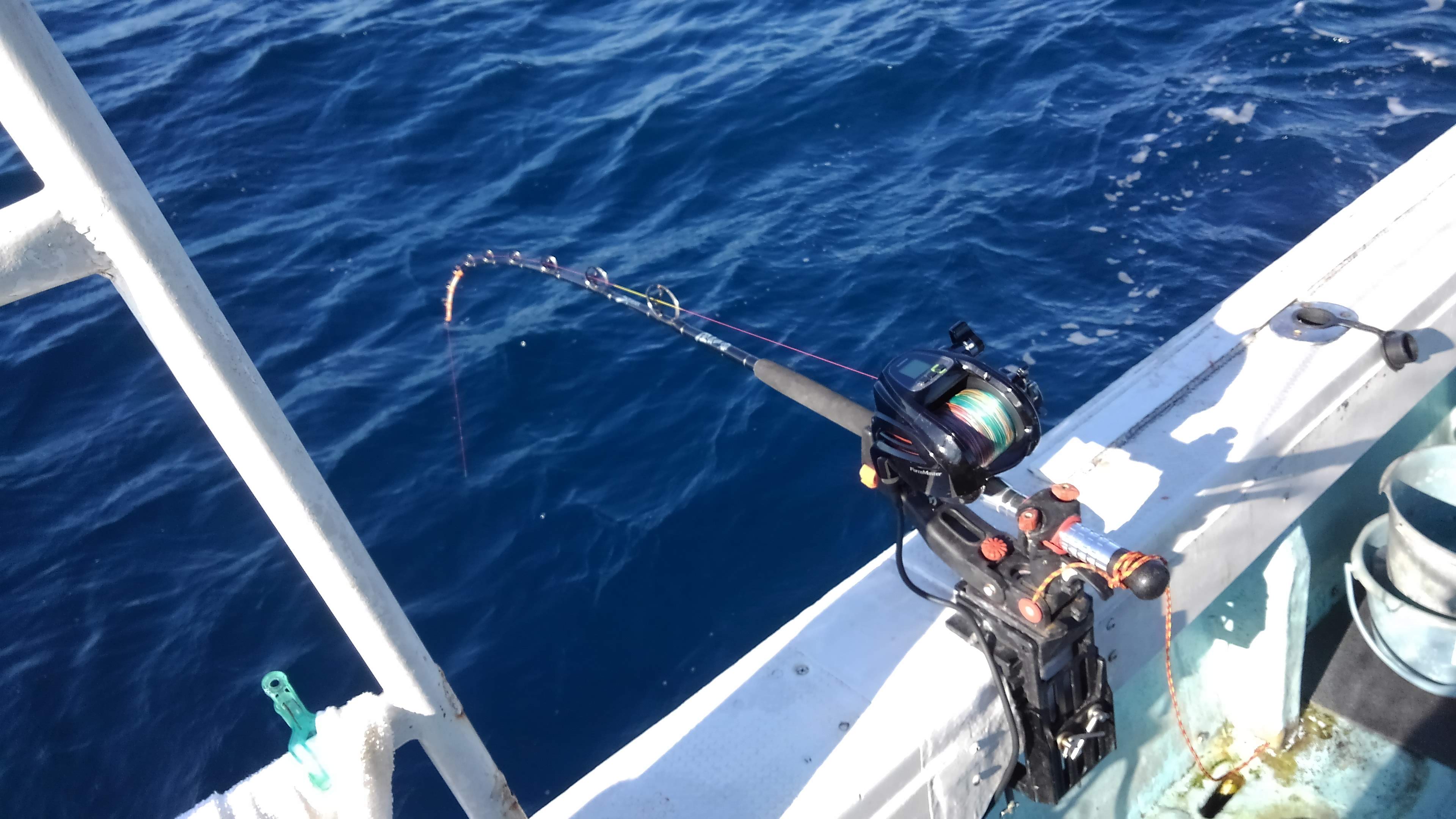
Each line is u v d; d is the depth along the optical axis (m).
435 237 9.13
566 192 9.54
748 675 2.11
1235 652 3.07
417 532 6.43
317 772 1.28
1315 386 2.65
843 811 1.85
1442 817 2.92
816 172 9.27
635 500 6.47
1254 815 2.99
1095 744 2.10
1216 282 7.41
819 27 11.52
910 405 2.04
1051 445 2.62
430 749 1.38
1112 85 9.72
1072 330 7.20
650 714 5.31
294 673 5.72
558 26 12.48
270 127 11.06
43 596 6.28
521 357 7.65
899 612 2.21
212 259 9.12
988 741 2.06
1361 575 3.18
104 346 8.21
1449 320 2.99
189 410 7.59
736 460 6.64
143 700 5.66
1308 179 8.19
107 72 12.34
